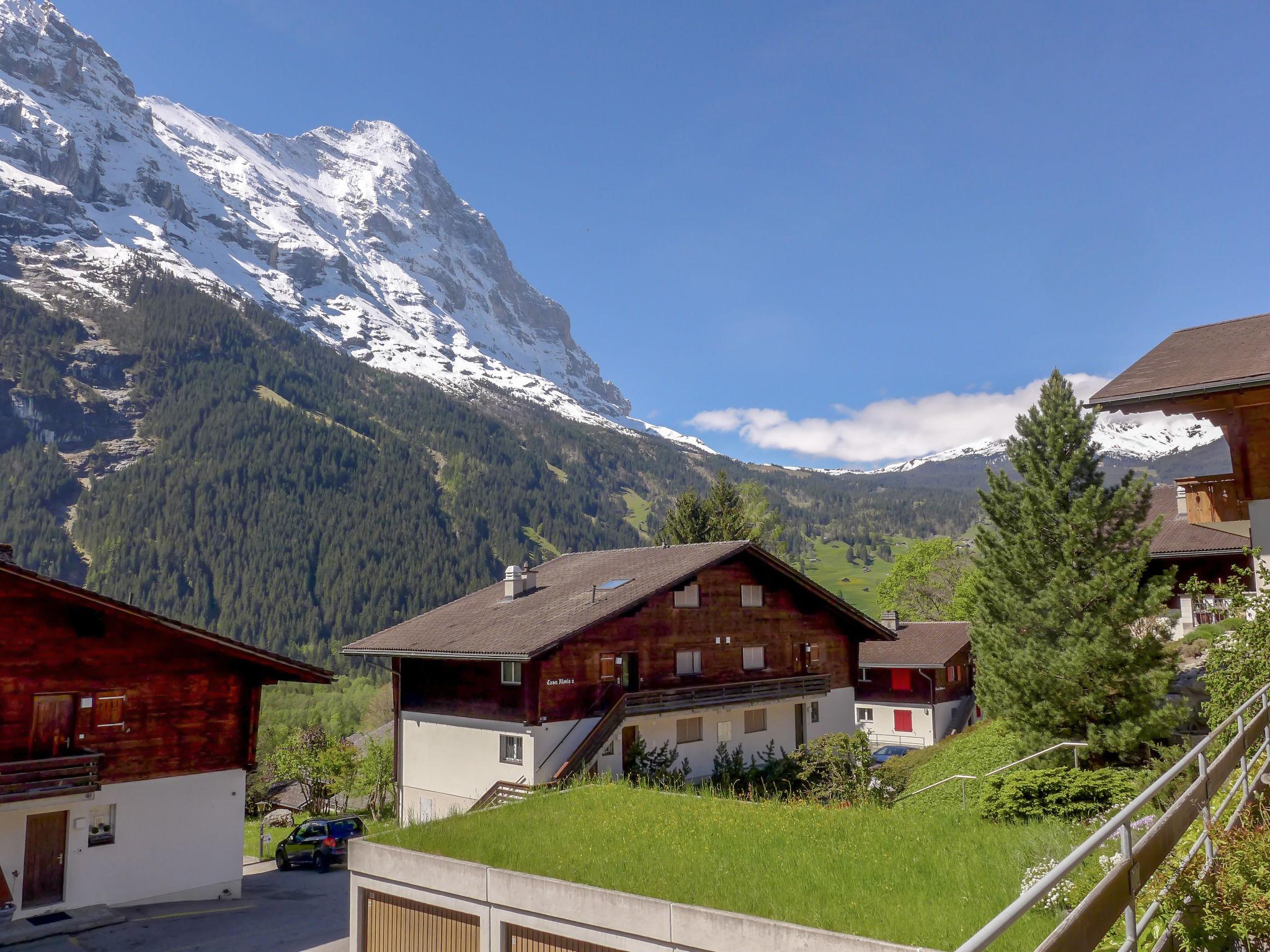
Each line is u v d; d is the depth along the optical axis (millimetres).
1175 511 35875
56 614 22609
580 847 13812
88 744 22781
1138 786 15961
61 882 22016
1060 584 23562
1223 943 5902
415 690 35500
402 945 14320
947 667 54812
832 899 10617
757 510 72500
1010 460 26016
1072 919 4500
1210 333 23422
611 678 32500
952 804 22938
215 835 24812
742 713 36844
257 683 26047
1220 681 16578
